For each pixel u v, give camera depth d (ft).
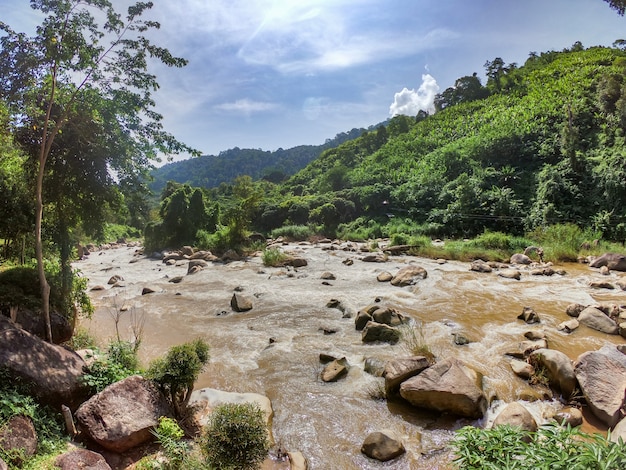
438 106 264.72
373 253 75.15
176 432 16.38
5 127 25.84
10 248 32.42
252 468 14.78
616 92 116.78
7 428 14.01
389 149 203.51
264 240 100.58
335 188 177.78
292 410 21.31
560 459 9.30
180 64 24.68
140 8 23.07
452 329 32.68
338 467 16.72
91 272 67.67
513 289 46.14
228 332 34.47
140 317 40.01
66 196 28.86
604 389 20.01
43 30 20.51
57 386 18.13
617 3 34.86
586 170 98.17
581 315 33.50
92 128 26.91
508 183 110.11
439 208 115.65
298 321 36.86
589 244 68.80
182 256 80.18
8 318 22.40
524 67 239.50
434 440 18.29
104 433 16.26
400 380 22.17
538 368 23.98
